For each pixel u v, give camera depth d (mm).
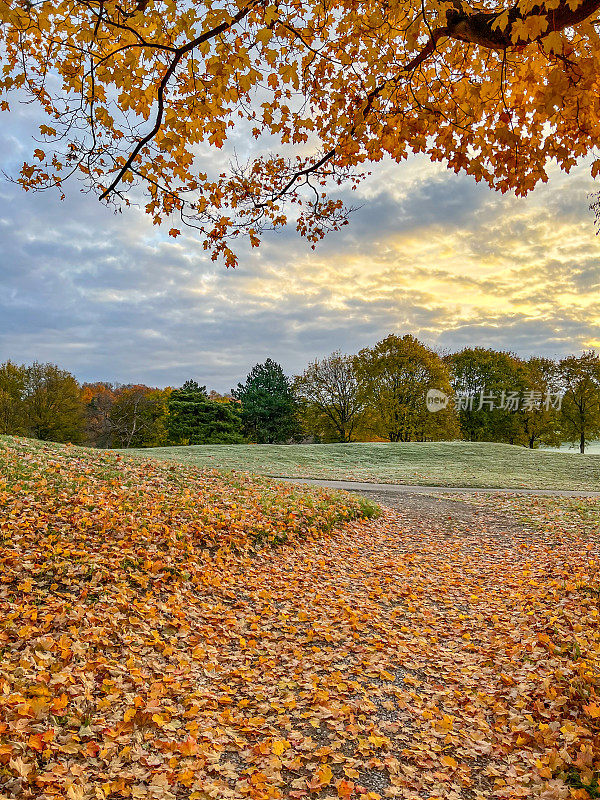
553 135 3582
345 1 3982
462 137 3793
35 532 6961
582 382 42281
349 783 3180
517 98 3672
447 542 11805
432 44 3471
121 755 3295
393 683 4762
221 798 3041
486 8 3529
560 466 28891
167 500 9836
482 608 6984
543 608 6422
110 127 3895
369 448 34844
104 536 7305
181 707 4008
